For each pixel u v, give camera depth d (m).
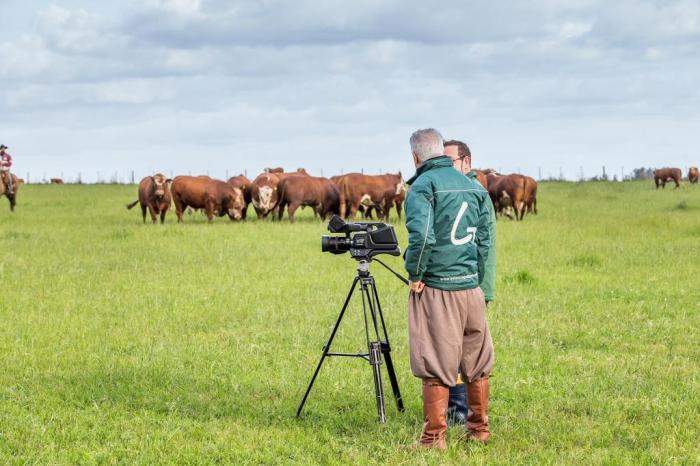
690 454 6.20
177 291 13.70
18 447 6.48
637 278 14.97
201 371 8.83
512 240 21.50
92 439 6.71
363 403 7.70
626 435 6.76
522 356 9.39
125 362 9.17
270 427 7.00
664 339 10.27
